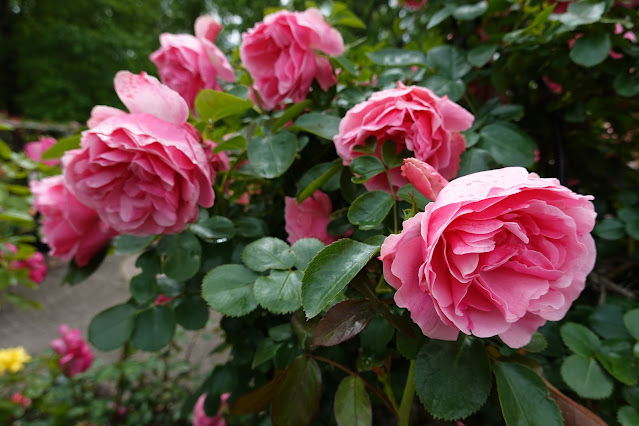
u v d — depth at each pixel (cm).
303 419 22
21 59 431
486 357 18
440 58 36
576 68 38
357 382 23
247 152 28
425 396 18
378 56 36
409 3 54
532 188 16
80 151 26
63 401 91
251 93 39
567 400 20
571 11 32
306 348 23
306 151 34
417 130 23
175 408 92
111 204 26
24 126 192
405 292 16
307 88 33
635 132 46
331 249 17
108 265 190
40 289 163
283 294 20
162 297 31
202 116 28
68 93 440
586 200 17
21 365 84
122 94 25
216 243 31
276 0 423
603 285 39
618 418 23
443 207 15
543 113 41
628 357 24
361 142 25
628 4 36
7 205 57
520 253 17
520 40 36
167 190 25
